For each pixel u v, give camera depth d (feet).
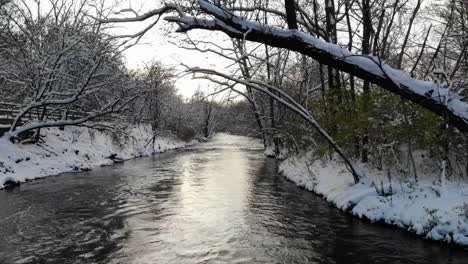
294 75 74.13
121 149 104.73
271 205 41.27
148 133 146.30
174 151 140.15
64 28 69.51
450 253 24.84
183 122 204.13
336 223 33.45
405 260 24.27
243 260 25.02
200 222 34.47
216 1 26.35
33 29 69.77
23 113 63.93
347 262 24.38
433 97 26.17
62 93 65.16
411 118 36.24
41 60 66.03
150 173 69.67
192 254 26.17
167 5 27.12
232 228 32.50
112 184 56.03
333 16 45.78
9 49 69.97
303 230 31.63
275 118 90.07
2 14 68.03
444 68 35.58
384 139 39.68
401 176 38.70
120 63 68.85
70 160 74.28
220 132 459.73
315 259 25.04
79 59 68.08
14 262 24.63
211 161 95.66
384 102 37.70
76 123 67.46
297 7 43.73
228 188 52.70
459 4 43.52
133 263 24.48
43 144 73.05
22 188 51.83
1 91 78.02
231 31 27.20
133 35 27.81
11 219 35.35
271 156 107.65
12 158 59.36
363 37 44.78
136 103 131.75
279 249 27.07
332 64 27.17
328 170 51.31
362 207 34.78
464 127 26.43
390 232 30.07
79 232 31.24
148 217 36.24
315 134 60.59
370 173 42.06
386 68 26.50
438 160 37.27
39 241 28.86
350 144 47.91
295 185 55.36
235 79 36.14
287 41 26.86
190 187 53.57
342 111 46.93
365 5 43.75
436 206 28.66
